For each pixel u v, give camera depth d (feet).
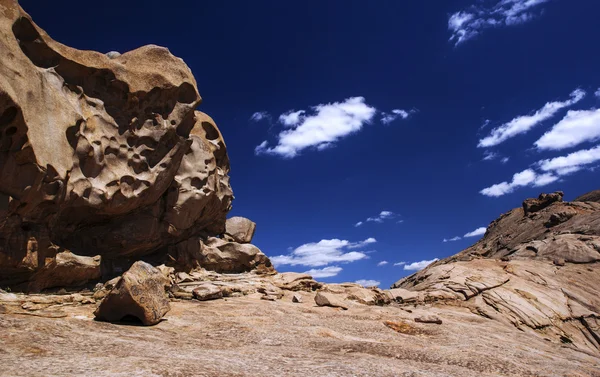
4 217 43.21
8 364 23.63
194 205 70.74
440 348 43.01
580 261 113.19
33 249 47.09
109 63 57.11
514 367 37.55
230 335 40.24
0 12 44.52
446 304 80.94
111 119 57.47
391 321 53.57
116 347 30.30
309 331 44.47
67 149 49.80
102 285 55.57
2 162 42.37
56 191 47.85
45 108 47.06
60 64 52.65
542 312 83.56
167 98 62.64
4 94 39.52
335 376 28.12
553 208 175.01
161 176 62.03
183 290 57.36
